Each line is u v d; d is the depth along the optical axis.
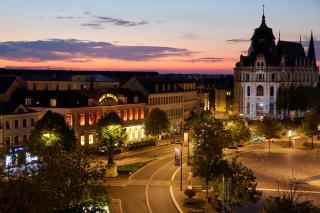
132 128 140.25
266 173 100.69
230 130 119.81
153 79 161.88
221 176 69.31
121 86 156.12
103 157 108.19
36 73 185.25
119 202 77.19
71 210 45.81
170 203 76.88
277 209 50.31
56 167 47.34
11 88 124.94
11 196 37.25
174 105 167.62
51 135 90.62
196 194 81.44
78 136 120.81
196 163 77.19
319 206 74.06
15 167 54.19
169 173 98.62
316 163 113.25
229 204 64.56
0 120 102.12
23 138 107.56
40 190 40.47
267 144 145.00
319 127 139.00
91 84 152.62
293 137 160.62
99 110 127.75
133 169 100.56
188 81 187.12
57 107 118.25
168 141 143.12
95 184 52.84
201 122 117.38
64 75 169.12
